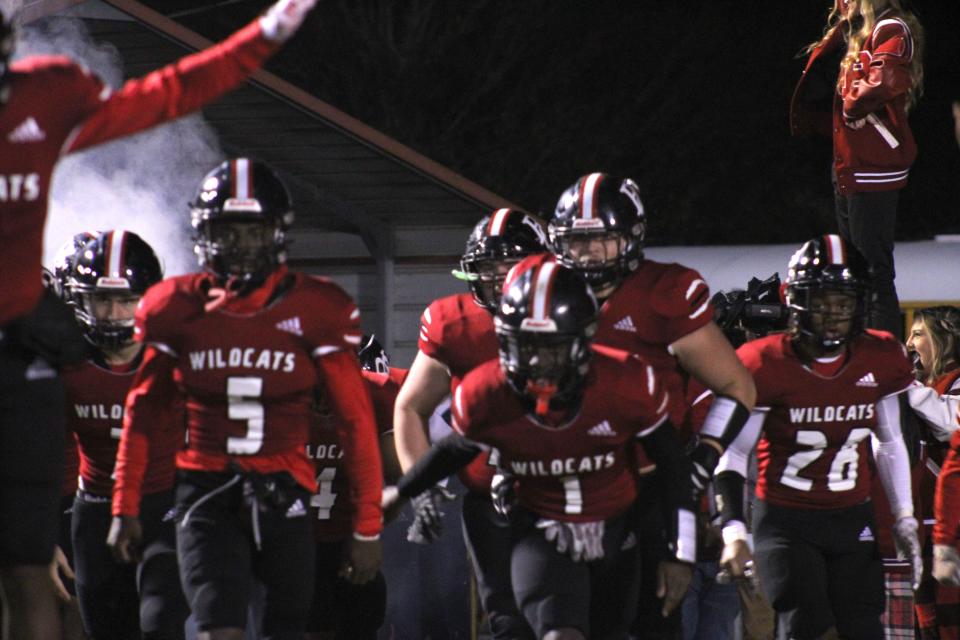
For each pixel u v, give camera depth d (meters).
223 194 12.45
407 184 32.53
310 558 13.18
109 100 9.73
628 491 13.21
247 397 12.76
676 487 12.61
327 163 32.25
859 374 15.51
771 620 18.89
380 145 31.70
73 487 16.44
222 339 12.63
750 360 15.49
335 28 68.81
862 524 15.75
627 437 12.62
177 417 14.76
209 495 12.80
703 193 66.50
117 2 29.80
